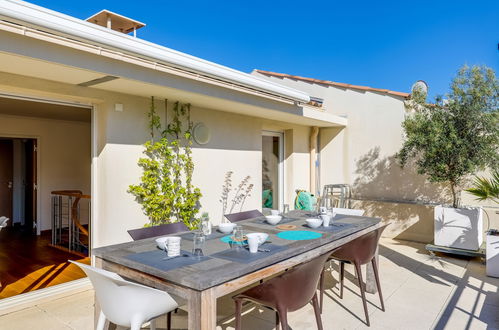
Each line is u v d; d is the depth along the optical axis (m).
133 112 4.34
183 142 4.96
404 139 6.72
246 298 2.43
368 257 3.35
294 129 7.34
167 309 2.26
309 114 6.24
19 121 7.14
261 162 6.41
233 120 5.80
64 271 4.53
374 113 7.19
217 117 5.50
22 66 2.97
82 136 8.27
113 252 2.54
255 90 4.93
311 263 2.32
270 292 2.28
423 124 5.39
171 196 4.69
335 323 3.24
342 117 7.48
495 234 4.66
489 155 4.96
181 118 4.91
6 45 2.54
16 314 3.37
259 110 5.45
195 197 5.05
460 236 5.31
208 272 2.06
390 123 6.97
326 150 7.91
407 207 6.62
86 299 3.74
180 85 3.96
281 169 7.45
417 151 5.89
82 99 3.95
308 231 3.29
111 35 2.93
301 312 3.47
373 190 7.20
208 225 3.18
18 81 3.32
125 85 3.75
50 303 3.63
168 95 4.31
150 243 2.83
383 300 3.76
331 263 5.15
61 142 7.86
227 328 3.13
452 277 4.49
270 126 6.99
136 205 4.41
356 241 3.24
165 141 4.63
